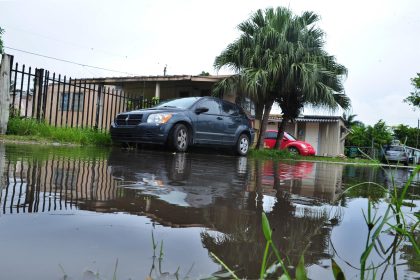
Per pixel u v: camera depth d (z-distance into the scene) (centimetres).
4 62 761
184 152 780
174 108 788
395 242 148
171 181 280
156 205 181
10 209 150
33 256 102
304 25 1544
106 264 100
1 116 758
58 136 773
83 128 907
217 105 877
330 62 1588
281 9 1544
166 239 126
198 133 805
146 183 257
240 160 712
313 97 1492
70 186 217
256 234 144
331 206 226
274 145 1791
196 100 829
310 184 358
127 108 1129
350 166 1127
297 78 1479
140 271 98
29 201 168
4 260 98
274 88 1512
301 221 176
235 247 124
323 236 151
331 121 2745
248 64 1487
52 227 129
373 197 289
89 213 153
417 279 109
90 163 379
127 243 118
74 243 114
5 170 269
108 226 136
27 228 126
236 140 912
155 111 747
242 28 1545
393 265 120
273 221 171
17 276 89
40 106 888
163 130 729
